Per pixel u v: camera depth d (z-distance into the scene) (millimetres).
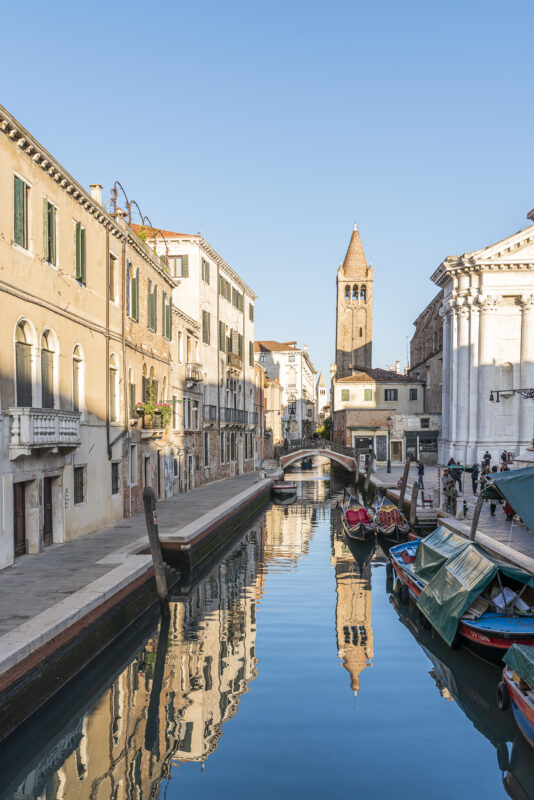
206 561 22219
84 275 19516
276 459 66438
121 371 23422
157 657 13430
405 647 14102
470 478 38000
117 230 22547
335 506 40438
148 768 9078
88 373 20047
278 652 13734
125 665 13000
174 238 37750
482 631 12258
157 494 29250
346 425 58500
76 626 11469
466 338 42125
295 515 36344
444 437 45875
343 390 59906
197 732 10141
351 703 11211
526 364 40969
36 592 12789
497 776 8922
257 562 23359
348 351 91000
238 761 9289
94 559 15969
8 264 14789
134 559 16031
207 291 39875
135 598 14805
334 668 12836
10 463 14969
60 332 17828
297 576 21094
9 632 10250
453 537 16562
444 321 46250
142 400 26234
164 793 8445
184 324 34438
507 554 17484
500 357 41969
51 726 10359
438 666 12969
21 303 15430
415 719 10641
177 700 11297
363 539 27141
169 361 30938
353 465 54094
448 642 13148
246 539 28344
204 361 39531
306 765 9164
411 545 20609
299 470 71875
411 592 16875
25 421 14867
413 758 9414
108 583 13523
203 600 18000
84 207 19750
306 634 14953
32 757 9617
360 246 91562
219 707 11023
